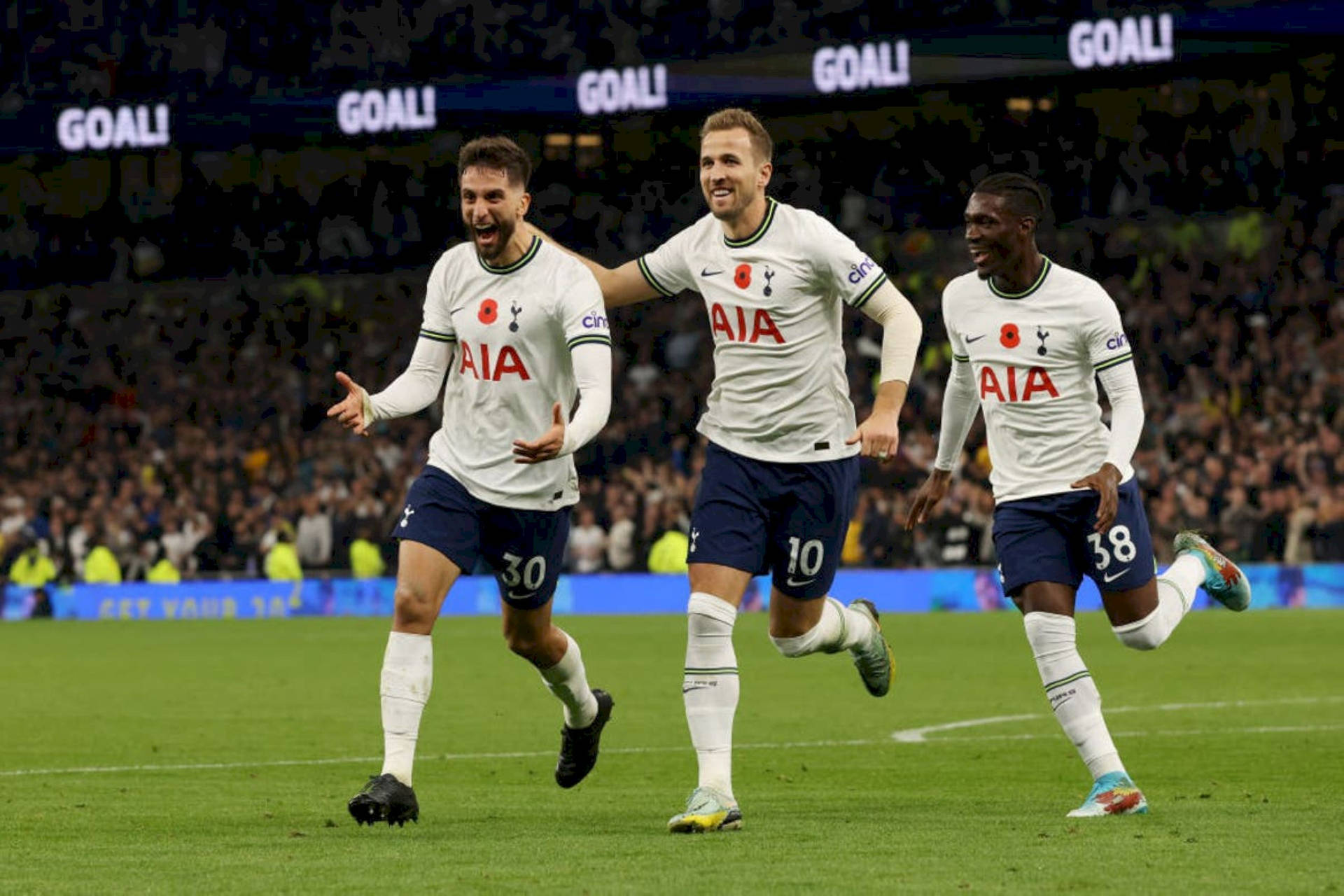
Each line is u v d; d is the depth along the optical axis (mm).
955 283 9766
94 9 40531
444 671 21891
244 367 45375
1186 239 41094
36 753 13531
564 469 9258
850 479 9297
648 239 42406
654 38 38281
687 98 33656
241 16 40156
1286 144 38562
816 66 32812
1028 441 9508
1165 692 18000
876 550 36156
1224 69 33844
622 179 42688
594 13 38562
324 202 43750
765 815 9320
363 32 39781
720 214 8953
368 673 22047
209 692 19406
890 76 32312
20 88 40469
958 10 36000
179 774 12055
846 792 10773
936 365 40812
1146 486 36250
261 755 13383
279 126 35906
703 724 8719
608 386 8961
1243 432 37125
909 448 38062
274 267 43469
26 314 46438
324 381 44875
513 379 9117
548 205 42531
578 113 34406
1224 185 38625
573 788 11070
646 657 23906
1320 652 23188
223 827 8938
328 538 39219
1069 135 39438
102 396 45562
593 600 36625
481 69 39094
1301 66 37844
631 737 14516
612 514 37906
